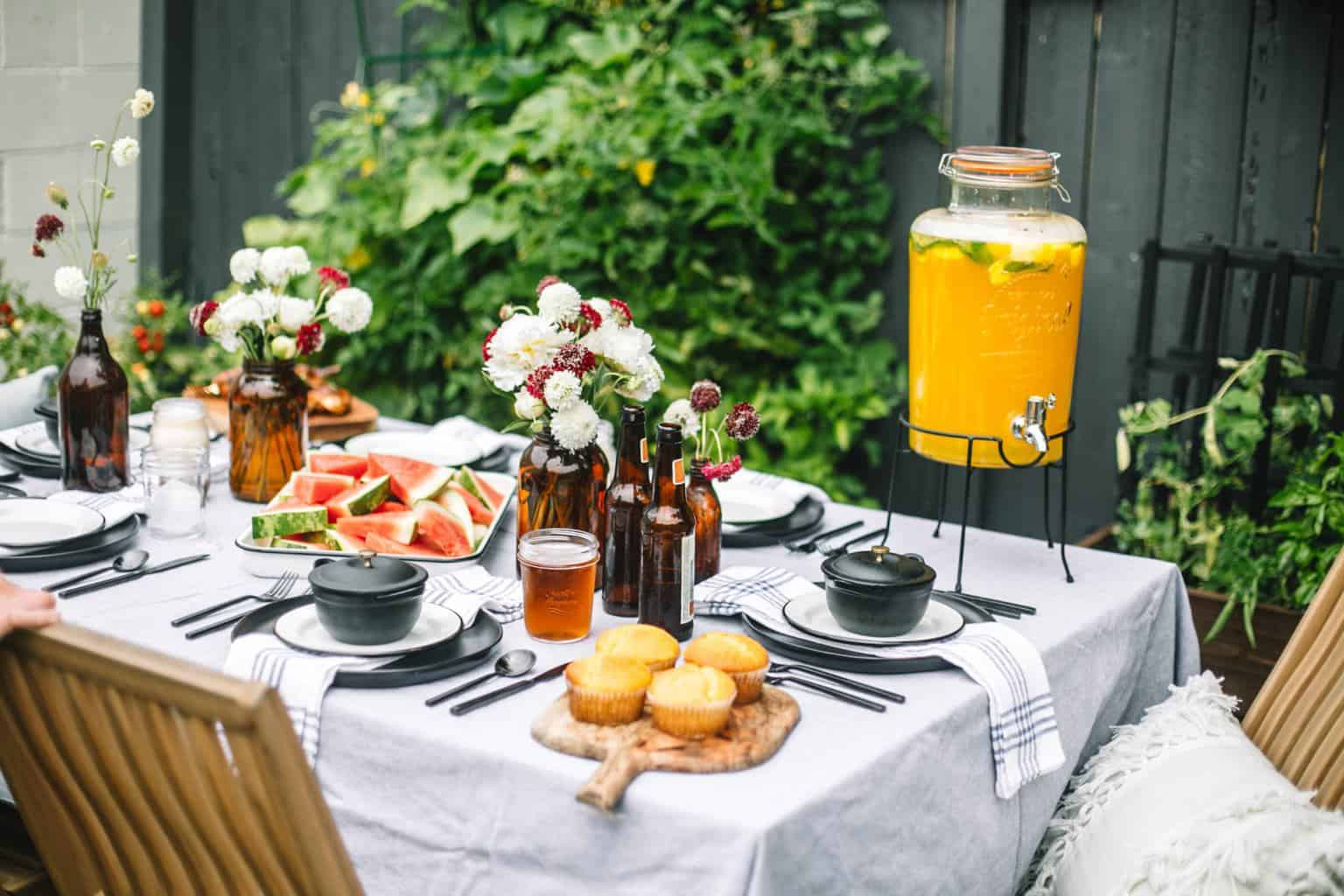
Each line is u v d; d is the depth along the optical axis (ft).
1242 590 9.70
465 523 6.52
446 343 13.65
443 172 13.20
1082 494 11.97
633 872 4.24
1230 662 8.89
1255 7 10.63
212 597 5.89
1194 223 11.17
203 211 15.06
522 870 4.46
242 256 7.12
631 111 12.82
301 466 7.38
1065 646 5.70
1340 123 10.39
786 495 7.41
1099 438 11.82
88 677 3.97
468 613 5.52
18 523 6.45
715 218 12.68
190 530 6.64
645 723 4.58
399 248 13.88
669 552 5.44
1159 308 11.34
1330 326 10.55
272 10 14.85
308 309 7.16
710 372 13.03
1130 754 5.84
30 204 12.59
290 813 3.77
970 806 5.10
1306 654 6.18
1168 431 11.22
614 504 5.80
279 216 15.29
